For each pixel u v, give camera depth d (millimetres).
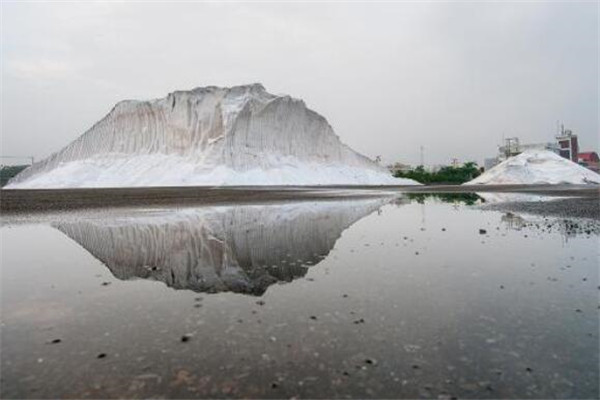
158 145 91875
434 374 4695
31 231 17266
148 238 15461
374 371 4766
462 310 6887
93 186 86062
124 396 4250
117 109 96938
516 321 6336
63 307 7254
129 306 7309
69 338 5781
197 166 83875
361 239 14852
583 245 12766
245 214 23922
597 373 4711
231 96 92625
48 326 6285
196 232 16922
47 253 12641
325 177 96188
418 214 23766
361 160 115688
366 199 37688
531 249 12250
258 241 14727
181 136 90250
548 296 7625
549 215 21297
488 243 13469
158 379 4586
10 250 13109
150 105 93625
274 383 4484
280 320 6473
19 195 44219
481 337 5723
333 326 6188
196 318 6602
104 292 8289
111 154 93938
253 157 87938
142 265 11000
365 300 7500
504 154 109312
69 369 4844
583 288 8117
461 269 9867
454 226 18016
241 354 5215
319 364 4938
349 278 9156
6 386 4469
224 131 87188
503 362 4980
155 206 29156
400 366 4883
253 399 4176
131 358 5117
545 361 5000
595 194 39656
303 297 7766
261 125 91500
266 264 10875
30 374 4730
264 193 47375
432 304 7223
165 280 9367
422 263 10609
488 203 31203
